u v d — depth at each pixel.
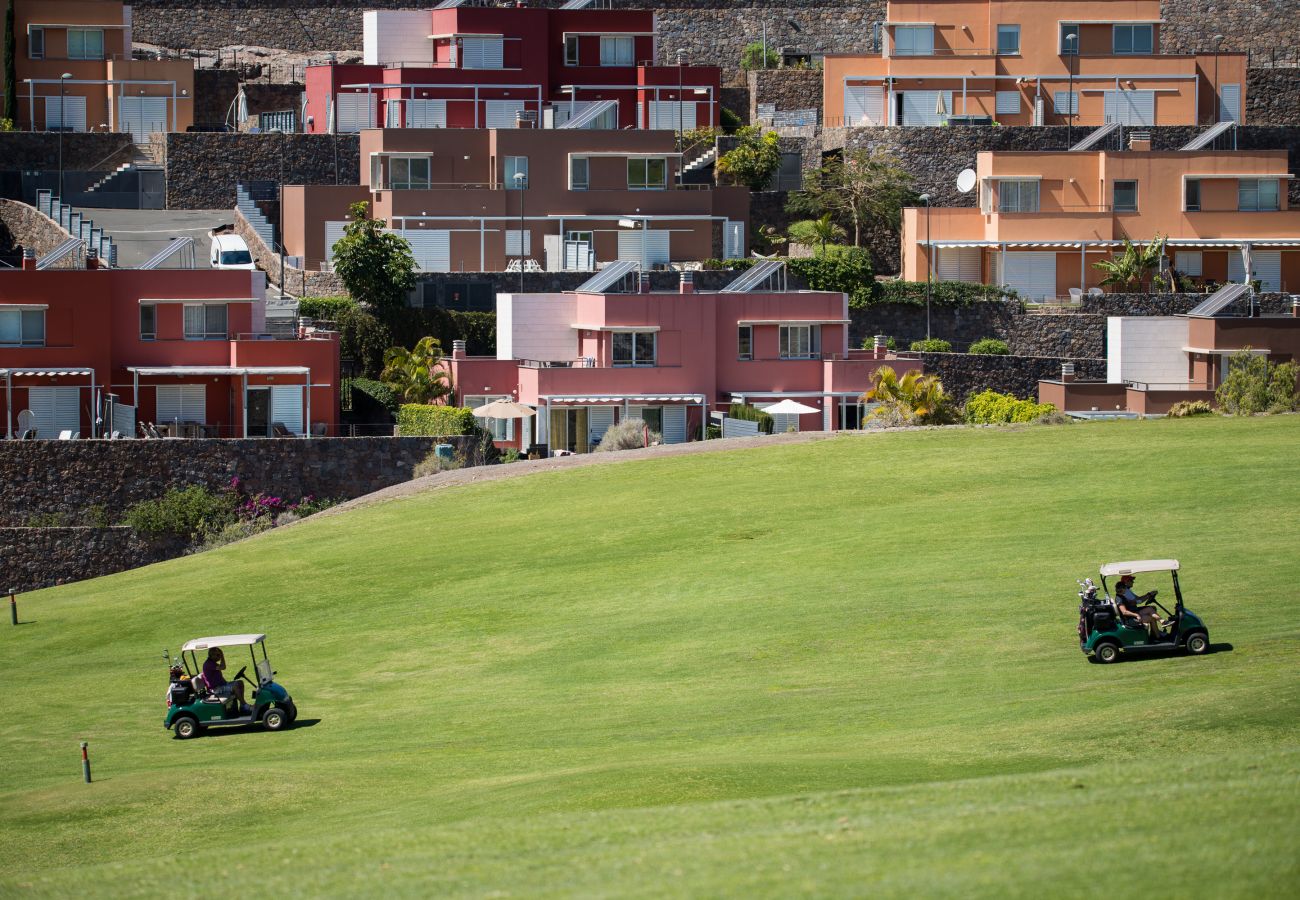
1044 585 152.62
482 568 184.50
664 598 164.88
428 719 135.75
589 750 120.00
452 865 81.19
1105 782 84.75
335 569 191.50
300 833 102.75
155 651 170.25
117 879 86.69
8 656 172.50
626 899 73.00
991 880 70.25
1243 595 143.12
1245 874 68.44
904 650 139.75
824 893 70.94
